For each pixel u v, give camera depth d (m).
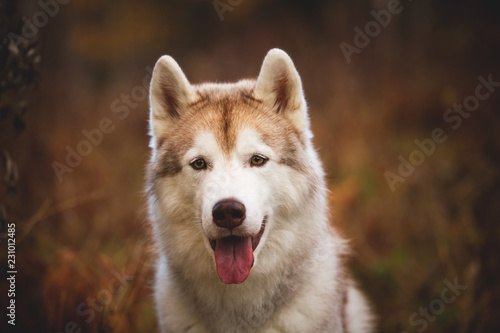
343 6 12.34
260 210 2.89
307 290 3.16
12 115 3.72
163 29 15.67
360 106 8.84
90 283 4.26
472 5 11.86
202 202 2.89
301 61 10.58
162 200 3.14
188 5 16.17
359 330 3.83
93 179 6.48
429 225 5.27
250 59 11.38
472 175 5.67
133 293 3.91
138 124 9.39
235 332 3.13
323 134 7.92
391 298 4.63
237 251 2.88
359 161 6.96
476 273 4.16
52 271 4.34
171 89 3.35
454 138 7.64
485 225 4.79
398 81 9.73
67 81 10.90
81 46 14.40
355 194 5.87
